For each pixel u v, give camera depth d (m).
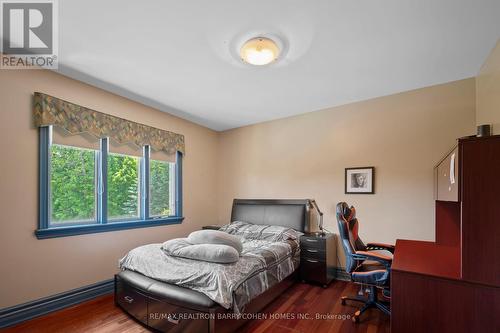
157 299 2.11
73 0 1.64
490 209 1.32
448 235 2.40
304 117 4.04
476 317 1.33
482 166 1.34
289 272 3.03
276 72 2.69
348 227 2.53
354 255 2.36
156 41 2.12
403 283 1.53
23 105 2.40
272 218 4.02
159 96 3.35
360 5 1.71
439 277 1.43
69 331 2.17
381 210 3.29
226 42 2.14
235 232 3.78
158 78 2.82
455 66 2.59
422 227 3.03
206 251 2.26
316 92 3.24
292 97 3.41
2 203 2.24
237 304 2.01
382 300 2.67
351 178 3.53
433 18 1.84
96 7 1.71
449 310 1.40
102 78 2.81
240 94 3.30
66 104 2.67
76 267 2.74
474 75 2.80
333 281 3.45
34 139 2.47
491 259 1.31
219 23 1.89
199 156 4.60
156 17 1.82
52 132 2.61
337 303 2.74
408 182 3.14
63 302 2.60
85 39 2.09
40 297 2.45
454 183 1.54
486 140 1.33
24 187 2.39
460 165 1.39
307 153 3.97
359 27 1.95
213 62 2.48
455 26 1.94
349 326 2.27
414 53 2.33
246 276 2.19
